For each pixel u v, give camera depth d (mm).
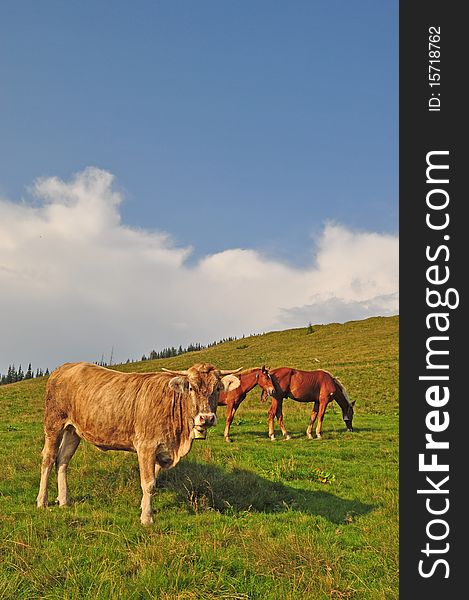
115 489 6926
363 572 5191
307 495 7277
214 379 6035
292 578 4980
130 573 5055
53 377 6797
